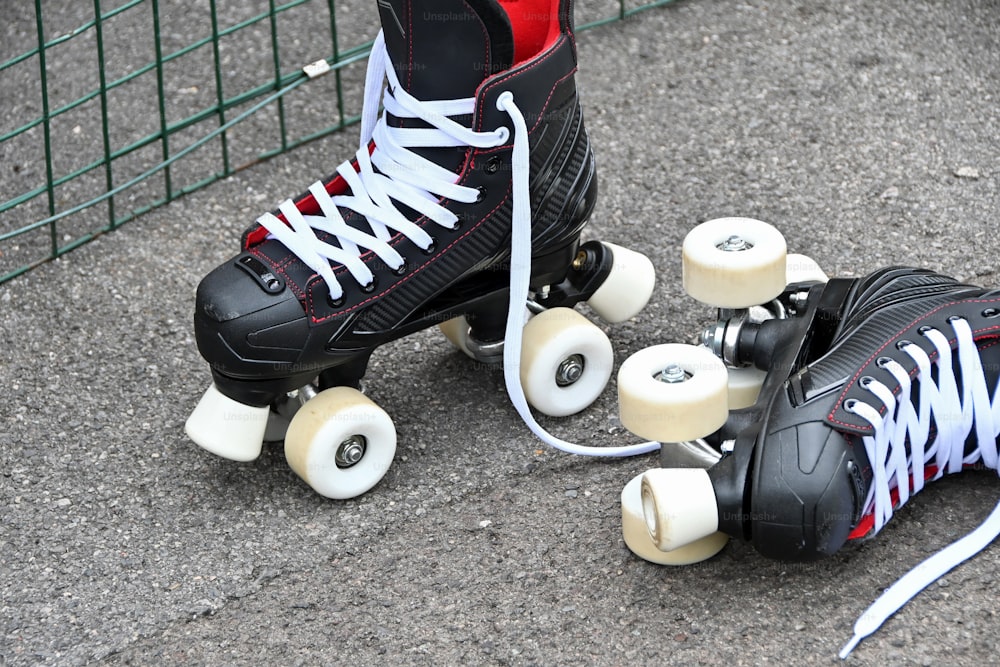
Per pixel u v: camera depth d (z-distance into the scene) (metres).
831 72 2.49
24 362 1.90
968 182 2.13
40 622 1.45
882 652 1.30
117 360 1.90
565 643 1.36
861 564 1.41
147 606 1.46
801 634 1.33
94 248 2.16
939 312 1.47
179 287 2.06
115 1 2.90
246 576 1.50
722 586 1.41
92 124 2.52
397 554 1.51
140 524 1.59
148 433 1.75
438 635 1.39
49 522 1.60
